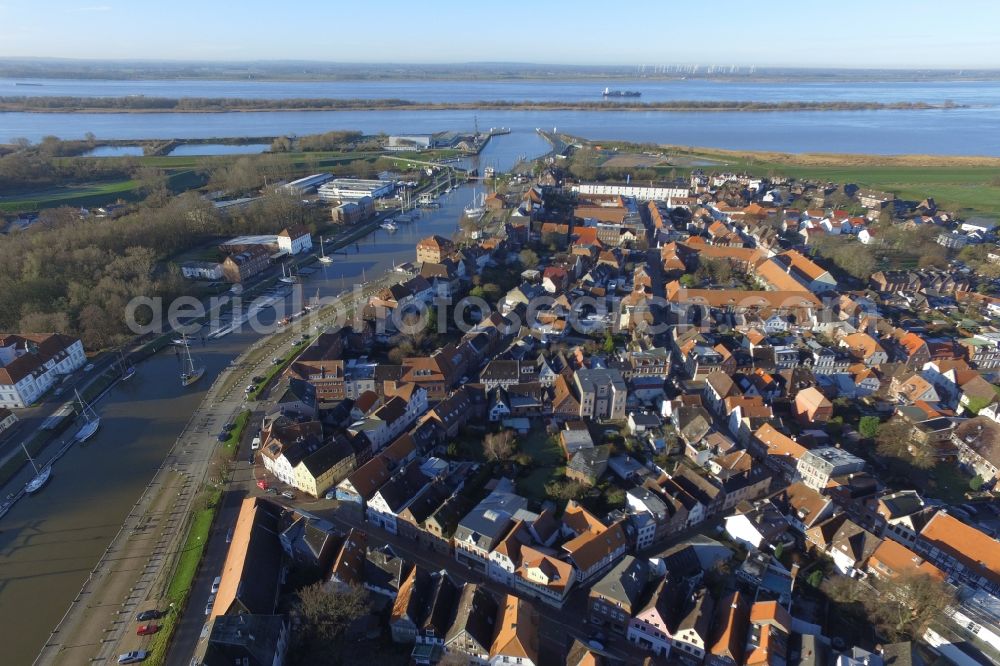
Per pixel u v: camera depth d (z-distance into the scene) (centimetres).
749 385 18012
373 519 13362
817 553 12475
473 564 12212
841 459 14175
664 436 16112
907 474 14862
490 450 15175
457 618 10125
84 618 10844
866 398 18312
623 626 10694
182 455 15525
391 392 17462
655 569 11619
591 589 10881
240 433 16288
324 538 11525
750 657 9669
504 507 12838
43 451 15662
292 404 16100
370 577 11225
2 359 18800
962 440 15512
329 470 14062
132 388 18712
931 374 19075
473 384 17512
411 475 13738
